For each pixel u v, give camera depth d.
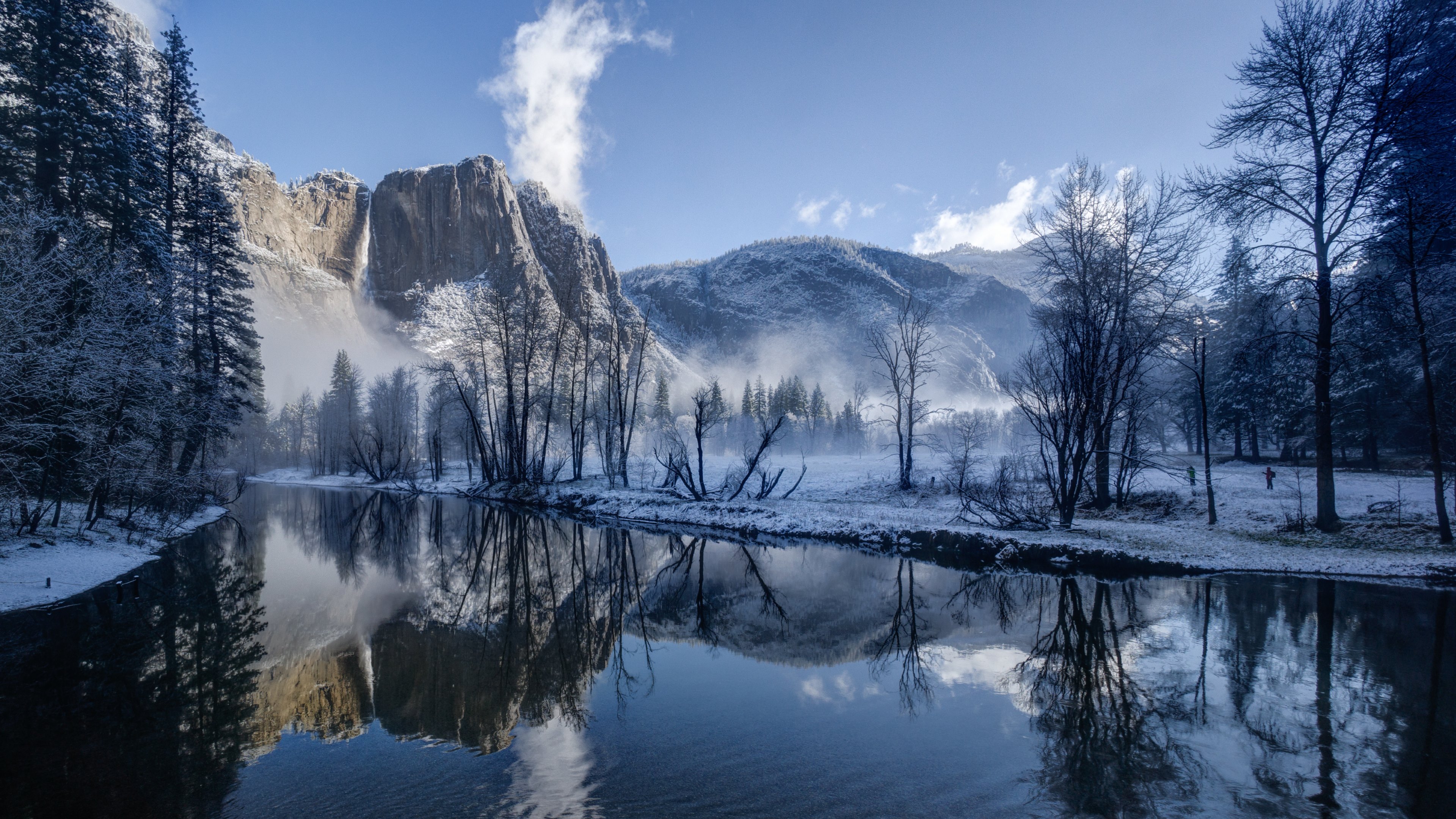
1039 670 9.62
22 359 14.06
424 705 8.33
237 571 17.88
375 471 60.69
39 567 15.09
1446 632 11.18
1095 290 23.84
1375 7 17.33
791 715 7.95
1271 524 20.45
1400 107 17.08
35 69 20.61
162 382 19.19
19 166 19.97
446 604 14.60
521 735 7.35
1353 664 9.48
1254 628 11.57
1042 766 6.40
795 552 22.42
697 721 7.74
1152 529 21.61
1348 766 6.29
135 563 17.50
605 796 5.76
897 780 6.12
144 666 9.73
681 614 13.92
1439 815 5.30
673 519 29.44
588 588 16.53
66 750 6.84
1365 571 16.05
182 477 22.27
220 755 6.73
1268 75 18.95
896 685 9.11
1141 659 9.96
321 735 7.30
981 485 28.81
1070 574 17.62
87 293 16.77
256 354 42.88
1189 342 25.47
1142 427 31.41
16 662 9.82
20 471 16.16
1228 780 6.00
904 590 16.23
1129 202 23.48
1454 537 17.08
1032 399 25.86
